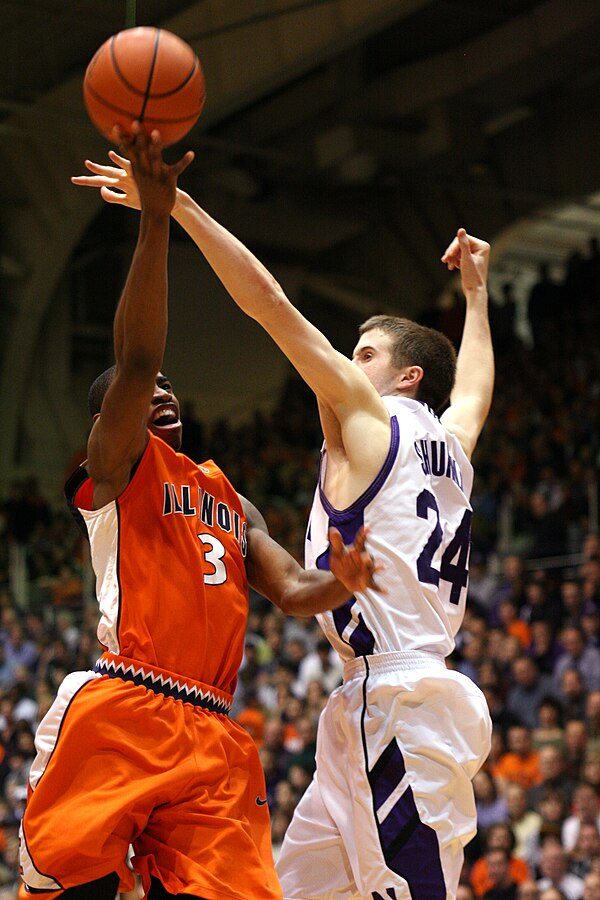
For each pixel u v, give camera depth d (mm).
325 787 6254
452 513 6430
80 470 5859
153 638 5578
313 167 41469
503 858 16125
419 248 45719
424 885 5840
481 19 36531
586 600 21203
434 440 6453
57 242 42500
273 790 20141
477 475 29938
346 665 6273
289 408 42062
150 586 5602
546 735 18547
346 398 6191
